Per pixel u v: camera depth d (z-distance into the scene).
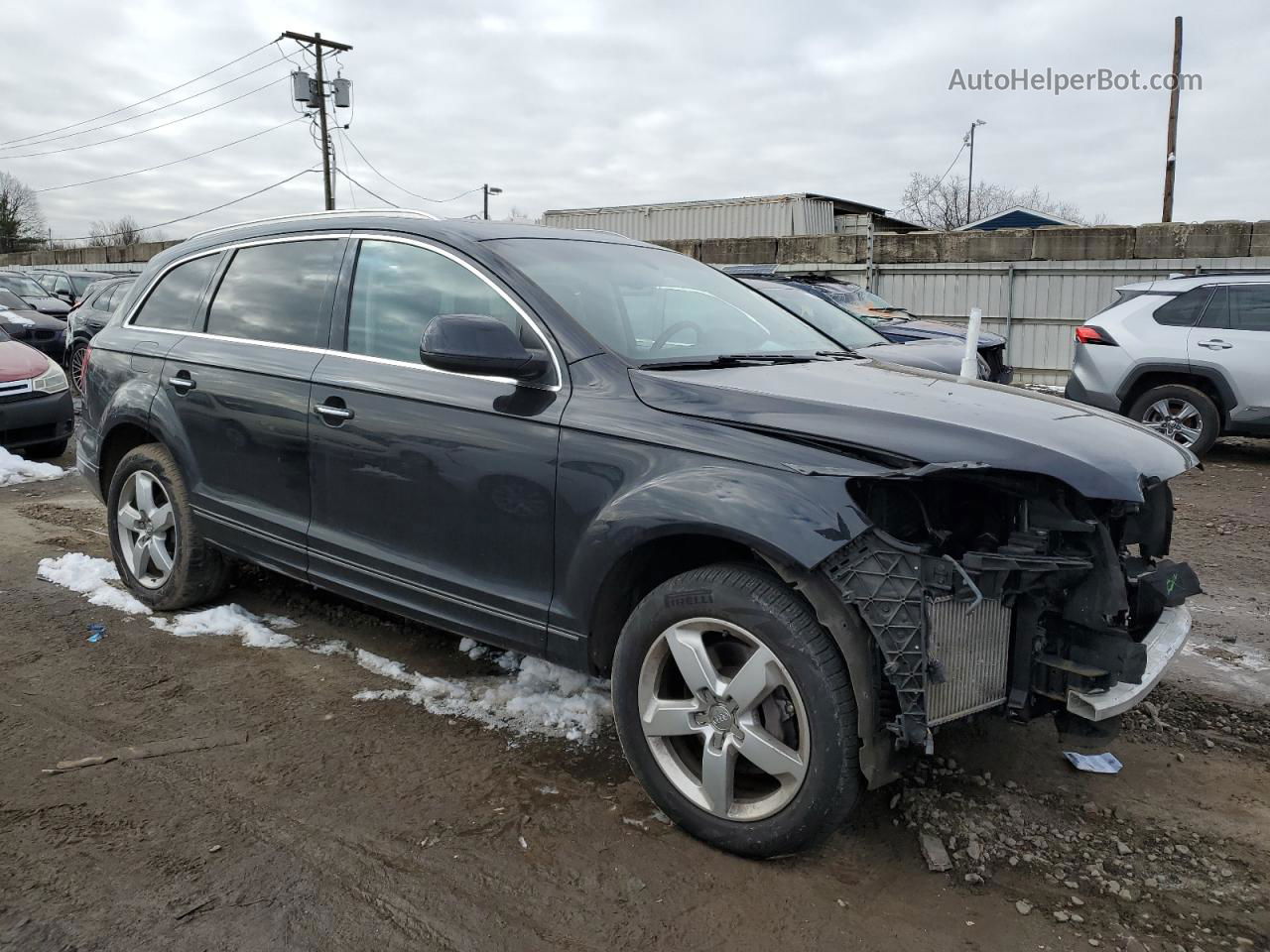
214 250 4.50
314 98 35.94
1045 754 3.39
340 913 2.46
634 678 2.87
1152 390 9.38
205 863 2.65
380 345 3.63
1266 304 8.88
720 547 2.87
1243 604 5.06
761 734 2.64
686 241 19.02
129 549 4.68
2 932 2.34
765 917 2.50
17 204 74.19
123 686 3.78
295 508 3.88
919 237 16.25
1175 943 2.42
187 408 4.28
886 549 2.49
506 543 3.18
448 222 3.65
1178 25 23.83
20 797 2.95
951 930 2.46
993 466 2.47
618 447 2.90
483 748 3.34
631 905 2.53
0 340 8.91
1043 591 2.64
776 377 3.10
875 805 3.05
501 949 2.36
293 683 3.84
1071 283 15.09
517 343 3.04
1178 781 3.22
